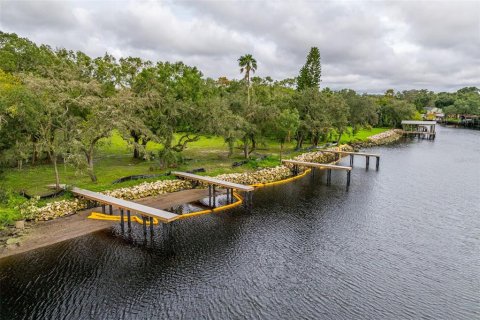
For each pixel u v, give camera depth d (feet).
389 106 369.09
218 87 244.22
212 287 59.47
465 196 119.44
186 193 113.19
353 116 267.59
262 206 104.47
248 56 210.59
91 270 63.77
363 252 74.13
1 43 143.84
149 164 138.10
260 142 165.58
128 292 57.31
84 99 103.24
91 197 89.25
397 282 62.39
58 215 87.20
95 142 106.42
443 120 501.97
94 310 52.47
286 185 132.57
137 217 89.71
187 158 153.07
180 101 128.26
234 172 134.92
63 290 57.36
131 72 136.67
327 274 64.69
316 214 97.96
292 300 56.34
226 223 89.20
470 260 71.31
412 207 106.32
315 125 189.67
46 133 96.12
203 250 73.20
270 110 157.07
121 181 109.09
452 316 53.01
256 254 72.02
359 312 53.62
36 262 65.92
